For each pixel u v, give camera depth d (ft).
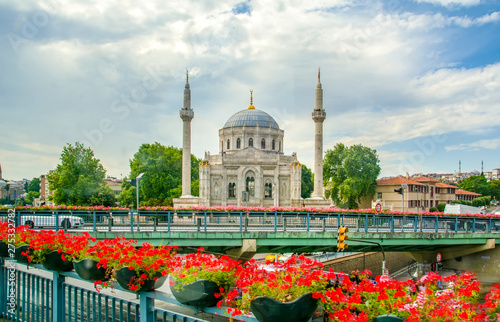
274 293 24.07
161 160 314.76
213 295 26.30
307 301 23.43
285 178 252.42
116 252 30.07
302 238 109.91
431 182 307.99
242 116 299.17
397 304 22.68
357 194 287.69
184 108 229.04
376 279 25.98
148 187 313.32
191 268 27.04
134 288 28.17
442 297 23.24
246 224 108.68
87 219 108.06
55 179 238.89
